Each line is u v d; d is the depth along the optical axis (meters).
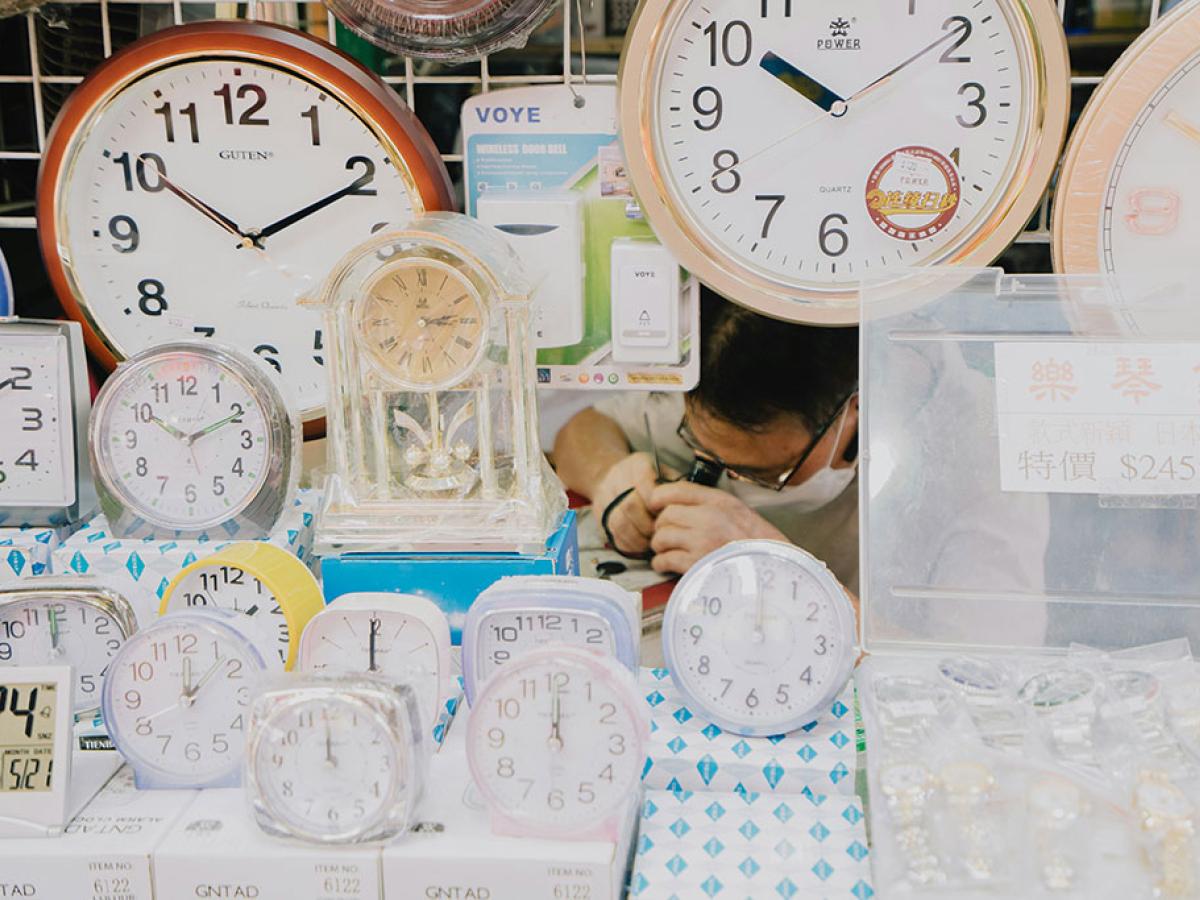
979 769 1.15
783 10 1.39
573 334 1.54
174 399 1.41
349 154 1.50
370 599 1.29
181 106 1.50
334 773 1.13
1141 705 1.22
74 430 1.46
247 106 1.49
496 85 1.50
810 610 1.29
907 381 1.35
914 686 1.28
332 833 1.13
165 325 1.58
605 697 1.13
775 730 1.30
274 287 1.56
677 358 1.54
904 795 1.14
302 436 1.59
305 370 1.59
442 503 1.39
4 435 1.45
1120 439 1.30
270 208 1.53
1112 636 1.33
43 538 1.44
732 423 1.58
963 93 1.40
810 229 1.46
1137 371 1.30
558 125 1.50
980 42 1.38
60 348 1.44
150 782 1.24
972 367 1.33
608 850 1.12
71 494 1.46
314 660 1.28
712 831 1.21
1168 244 1.41
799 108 1.42
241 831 1.17
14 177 1.57
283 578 1.32
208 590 1.32
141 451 1.42
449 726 1.33
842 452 1.58
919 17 1.38
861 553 1.36
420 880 1.12
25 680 1.19
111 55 1.49
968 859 1.10
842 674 1.28
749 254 1.48
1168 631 1.32
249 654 1.22
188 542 1.42
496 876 1.12
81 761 1.29
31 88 1.55
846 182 1.44
